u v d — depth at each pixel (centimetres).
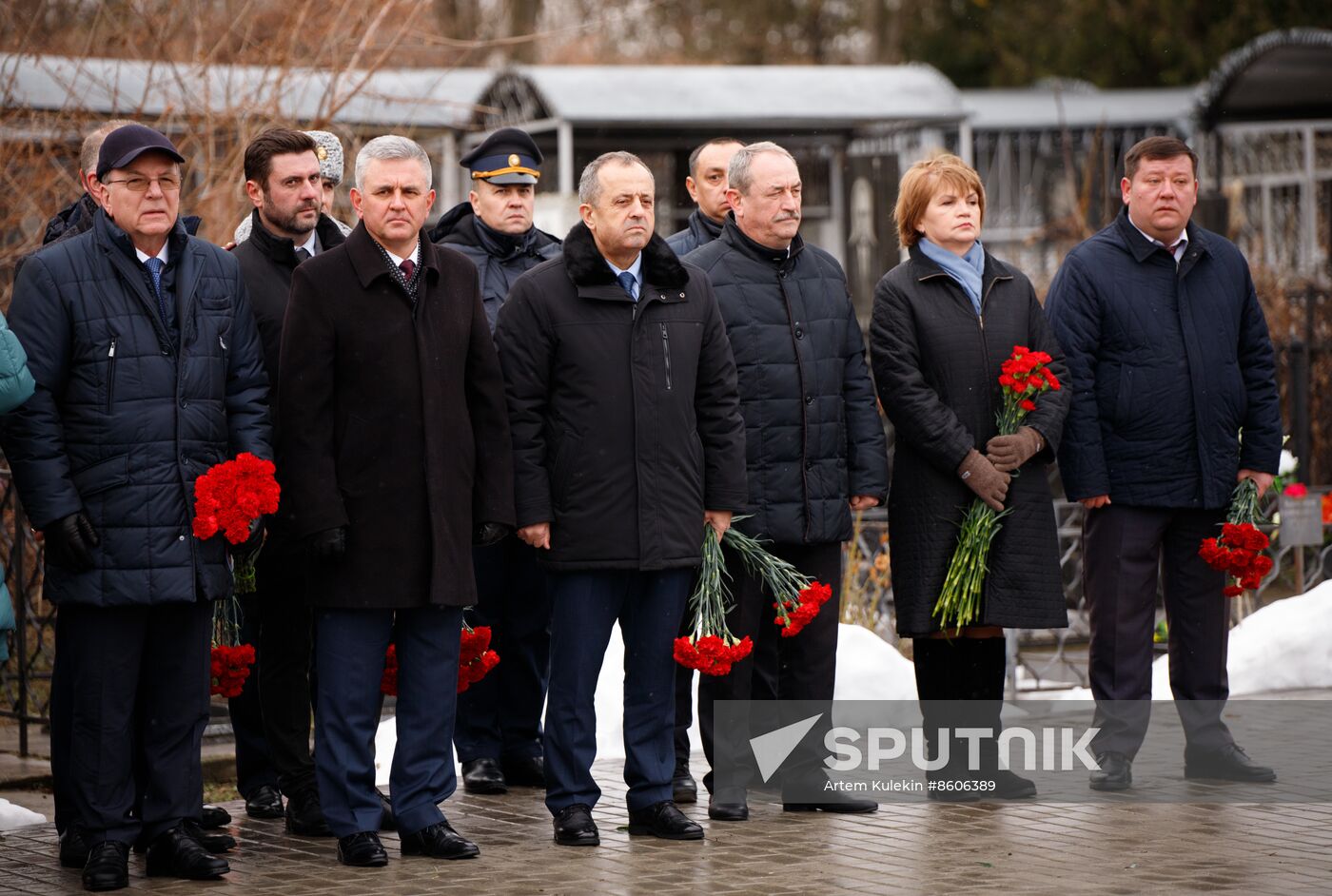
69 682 918
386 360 927
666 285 981
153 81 1783
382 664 945
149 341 901
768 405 1032
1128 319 1107
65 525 874
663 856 932
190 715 920
